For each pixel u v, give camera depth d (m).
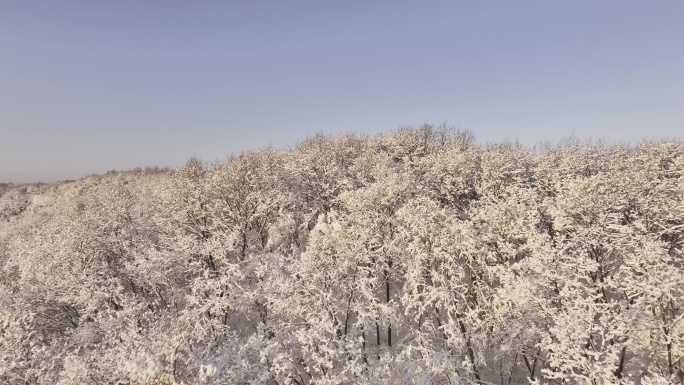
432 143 62.78
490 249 24.36
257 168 40.22
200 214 33.75
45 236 36.69
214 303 22.23
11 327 20.34
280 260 26.62
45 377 18.17
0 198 84.25
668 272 16.94
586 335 16.30
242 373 18.03
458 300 21.08
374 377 17.61
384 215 29.62
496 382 23.27
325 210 39.25
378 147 59.28
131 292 27.39
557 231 27.17
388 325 24.27
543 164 41.03
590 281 20.59
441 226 23.72
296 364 19.97
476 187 39.03
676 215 24.47
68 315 25.97
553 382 21.47
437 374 18.48
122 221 36.00
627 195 28.12
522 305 20.64
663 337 17.61
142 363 16.38
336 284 23.47
